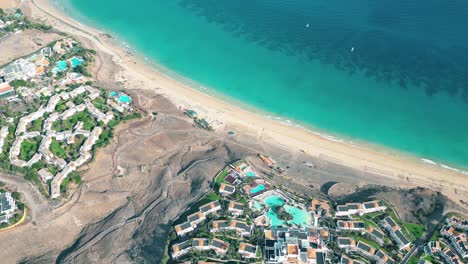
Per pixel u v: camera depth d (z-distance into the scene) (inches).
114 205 6107.3
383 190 6520.7
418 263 5329.7
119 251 5438.0
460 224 5777.6
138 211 5974.4
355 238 5570.9
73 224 5826.8
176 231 5438.0
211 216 5664.4
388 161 7288.4
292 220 5723.4
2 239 5541.3
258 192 6087.6
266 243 5344.5
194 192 6097.4
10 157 6653.5
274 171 6756.9
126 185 6397.6
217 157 6865.2
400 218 5969.5
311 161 7165.4
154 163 6776.6
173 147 7121.1
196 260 5182.1
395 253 5428.2
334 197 6328.7
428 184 6855.3
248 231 5472.4
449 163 7298.2
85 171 6550.2
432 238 5659.5
